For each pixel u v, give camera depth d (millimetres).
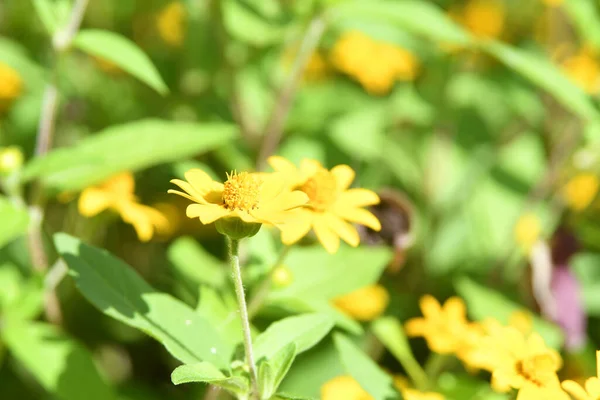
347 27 622
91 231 489
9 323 449
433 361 457
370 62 698
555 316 516
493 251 637
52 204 600
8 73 651
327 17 531
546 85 499
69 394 443
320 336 388
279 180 378
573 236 521
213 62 650
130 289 388
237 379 369
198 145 474
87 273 386
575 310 519
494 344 396
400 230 459
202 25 643
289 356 375
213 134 478
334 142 633
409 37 705
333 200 394
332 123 641
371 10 514
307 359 503
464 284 537
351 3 518
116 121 668
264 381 374
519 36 858
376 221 395
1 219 445
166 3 743
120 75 707
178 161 541
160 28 748
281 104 582
